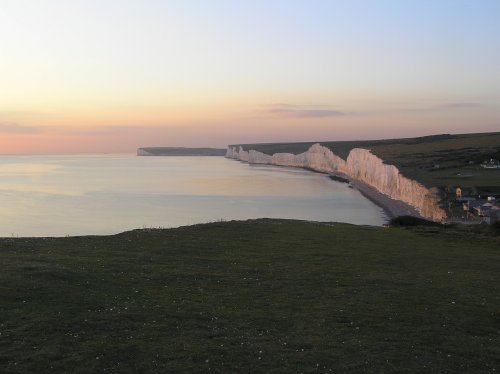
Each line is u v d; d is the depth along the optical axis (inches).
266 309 562.6
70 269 674.8
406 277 745.6
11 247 844.0
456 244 1088.2
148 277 674.8
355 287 673.0
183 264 767.7
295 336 482.0
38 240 940.6
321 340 472.1
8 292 552.7
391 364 424.8
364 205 4072.3
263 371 402.0
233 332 485.1
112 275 671.8
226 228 1165.7
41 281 602.2
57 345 430.9
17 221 3056.1
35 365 393.1
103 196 4603.8
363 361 428.1
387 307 584.7
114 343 442.3
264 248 935.7
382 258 888.9
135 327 484.4
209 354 428.8
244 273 727.7
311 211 3686.0
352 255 904.3
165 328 486.0
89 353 419.5
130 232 1077.1
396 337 489.4
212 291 627.2
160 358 416.8
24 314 496.4
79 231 2691.9
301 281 693.9
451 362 434.9
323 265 805.9
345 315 549.6
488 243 1112.2
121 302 557.9
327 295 628.4
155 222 3038.9
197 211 3607.3
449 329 518.6
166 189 5354.3
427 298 629.6
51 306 525.0
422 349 462.3
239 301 588.7
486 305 607.8
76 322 485.4
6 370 382.3
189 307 555.2
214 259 818.8
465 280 738.8
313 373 402.3
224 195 4771.2
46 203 4018.2
